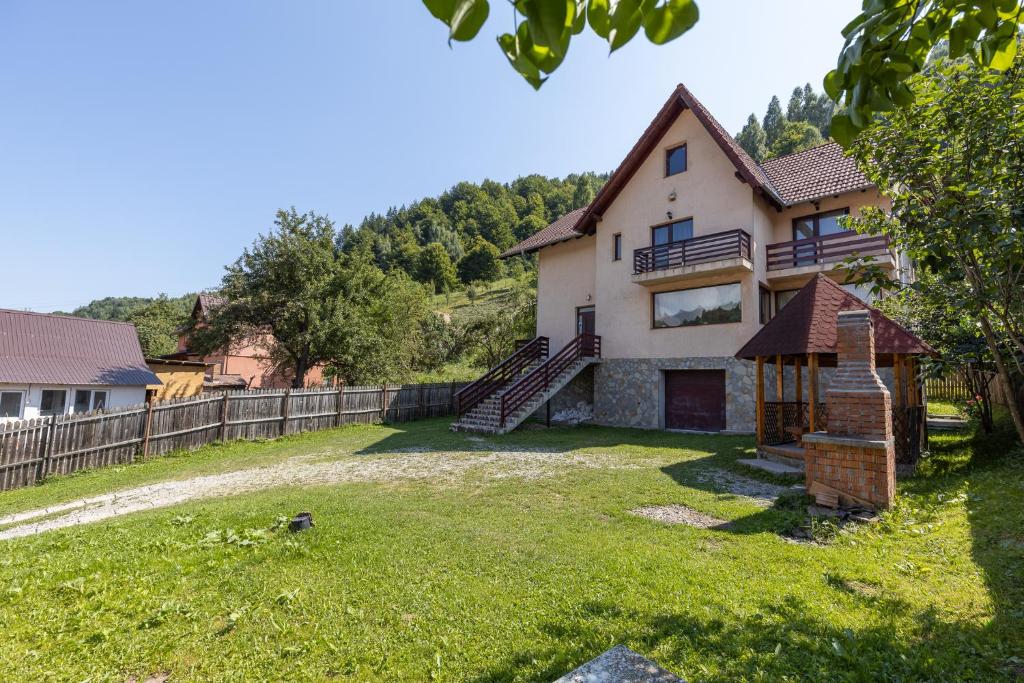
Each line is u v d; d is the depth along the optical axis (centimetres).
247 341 2280
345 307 2161
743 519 579
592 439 1343
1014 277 419
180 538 537
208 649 323
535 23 105
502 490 771
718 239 1478
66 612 370
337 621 352
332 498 732
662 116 1614
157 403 1305
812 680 260
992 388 1180
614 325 1736
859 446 584
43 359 1769
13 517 822
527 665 288
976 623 311
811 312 873
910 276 1185
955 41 163
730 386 1434
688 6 114
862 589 379
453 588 399
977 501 557
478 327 3269
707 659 284
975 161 441
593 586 394
